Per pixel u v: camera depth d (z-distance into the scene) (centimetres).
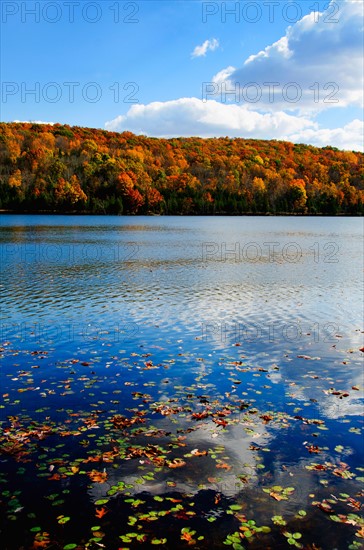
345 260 3512
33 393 955
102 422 831
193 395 963
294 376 1082
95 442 757
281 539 544
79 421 833
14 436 770
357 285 2355
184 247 4500
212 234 6450
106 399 935
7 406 891
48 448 736
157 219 10975
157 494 623
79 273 2705
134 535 546
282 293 2119
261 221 10931
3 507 592
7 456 709
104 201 12388
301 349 1287
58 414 860
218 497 618
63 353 1223
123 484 643
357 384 1037
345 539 545
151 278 2541
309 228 8294
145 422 834
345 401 941
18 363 1139
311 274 2748
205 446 752
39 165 13088
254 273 2775
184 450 738
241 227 8400
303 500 614
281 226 8875
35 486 636
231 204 13825
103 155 14238
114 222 9319
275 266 3123
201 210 13700
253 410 893
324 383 1041
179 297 2000
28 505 597
